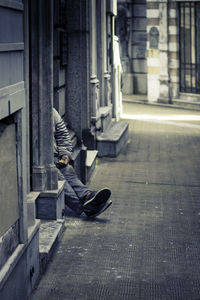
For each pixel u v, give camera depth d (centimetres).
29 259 489
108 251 604
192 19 1923
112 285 517
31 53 637
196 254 599
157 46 2020
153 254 597
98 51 1186
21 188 456
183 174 984
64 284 519
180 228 688
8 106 409
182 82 2003
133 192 861
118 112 1478
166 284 520
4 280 404
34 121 641
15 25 438
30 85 644
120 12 2266
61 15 869
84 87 1026
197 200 817
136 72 2331
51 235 603
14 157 445
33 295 496
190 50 1944
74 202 713
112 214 741
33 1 630
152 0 1994
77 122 927
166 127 1528
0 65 395
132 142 1291
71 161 746
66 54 888
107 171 1006
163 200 816
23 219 461
